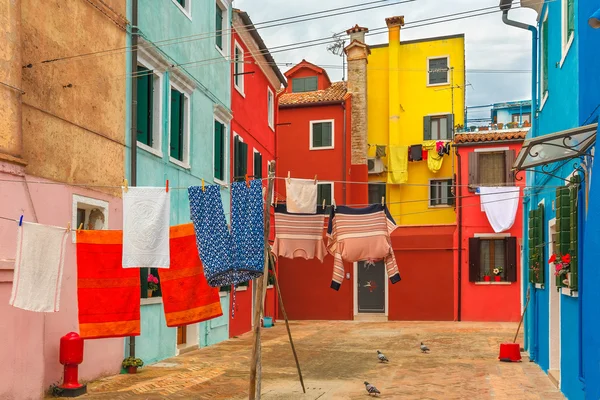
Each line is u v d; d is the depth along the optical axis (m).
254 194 8.03
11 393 7.90
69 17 9.81
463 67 27.98
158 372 11.40
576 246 8.12
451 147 26.39
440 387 10.26
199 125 15.52
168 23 13.63
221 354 14.23
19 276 7.18
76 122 9.92
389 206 27.08
